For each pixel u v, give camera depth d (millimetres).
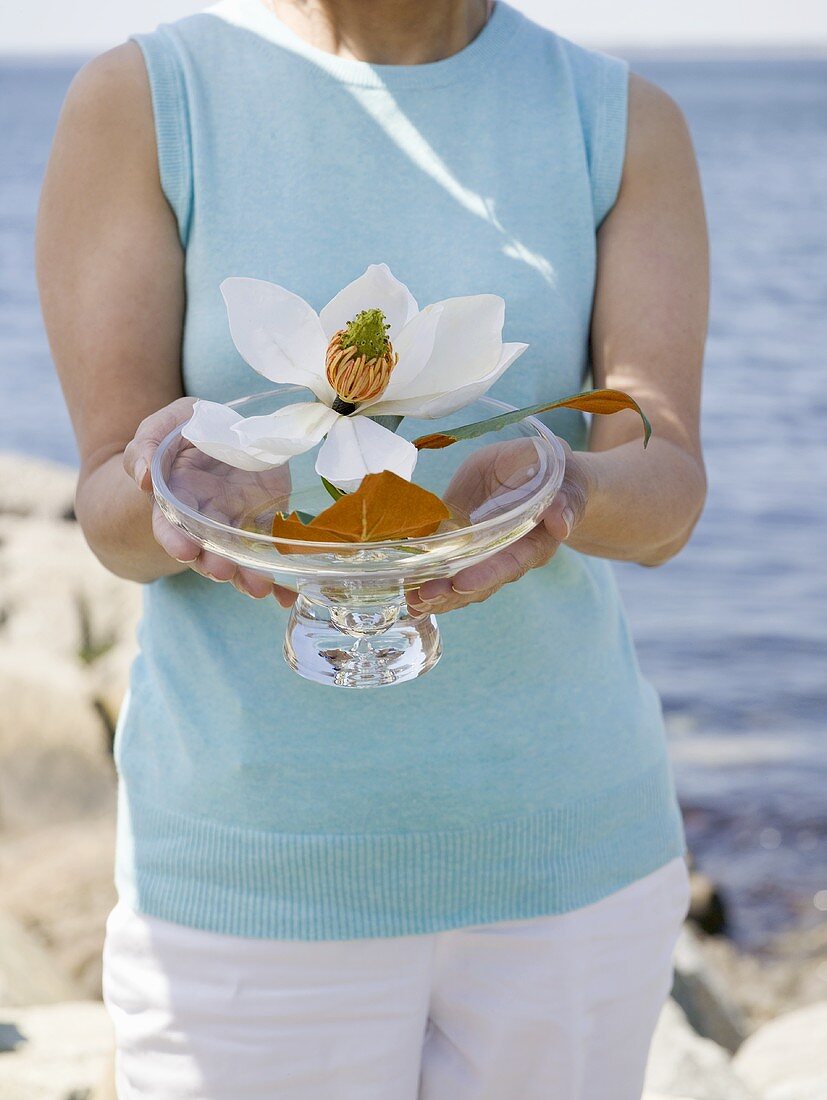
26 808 3984
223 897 1195
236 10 1268
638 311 1283
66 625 4875
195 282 1236
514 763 1201
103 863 3404
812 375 15633
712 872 5742
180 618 1230
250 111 1238
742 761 6910
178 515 847
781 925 5258
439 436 846
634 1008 1314
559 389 1271
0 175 39875
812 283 21078
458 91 1264
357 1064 1229
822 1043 2756
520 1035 1257
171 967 1226
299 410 820
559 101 1296
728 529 10734
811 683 7949
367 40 1251
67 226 1222
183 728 1203
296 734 1174
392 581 833
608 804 1254
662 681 8047
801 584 9547
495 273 1242
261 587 921
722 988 3260
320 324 837
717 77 112750
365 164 1243
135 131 1217
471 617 1181
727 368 16156
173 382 1252
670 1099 2186
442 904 1206
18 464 6285
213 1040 1219
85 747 4121
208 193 1227
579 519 1009
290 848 1176
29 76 107938
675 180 1323
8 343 19047
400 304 855
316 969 1194
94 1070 2006
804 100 74938
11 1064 2016
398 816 1183
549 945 1231
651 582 9711
